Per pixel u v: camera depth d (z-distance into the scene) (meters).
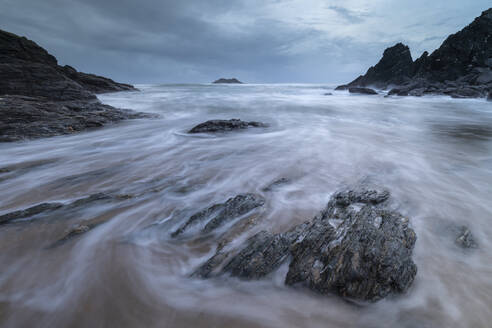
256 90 57.00
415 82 46.38
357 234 3.54
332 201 5.07
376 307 2.88
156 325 2.75
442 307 2.91
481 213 4.84
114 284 3.26
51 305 2.96
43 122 13.36
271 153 8.86
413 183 6.16
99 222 4.55
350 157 8.27
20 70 22.59
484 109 22.41
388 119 17.16
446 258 3.63
